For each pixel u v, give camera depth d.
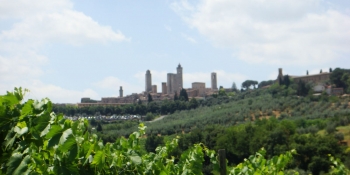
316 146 39.84
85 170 2.81
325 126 57.56
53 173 2.55
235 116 80.81
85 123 3.40
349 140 48.81
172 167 4.76
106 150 3.02
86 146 2.62
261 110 84.75
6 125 2.46
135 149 4.12
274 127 52.34
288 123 53.47
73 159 2.35
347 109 73.88
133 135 4.18
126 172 3.22
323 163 38.22
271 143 46.06
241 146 48.50
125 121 97.19
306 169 39.78
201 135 49.16
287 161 6.08
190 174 4.59
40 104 2.54
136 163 3.20
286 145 44.88
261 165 5.80
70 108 101.12
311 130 55.41
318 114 71.12
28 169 2.27
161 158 4.79
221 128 54.44
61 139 2.32
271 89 114.38
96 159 2.70
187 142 47.56
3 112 2.46
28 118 2.47
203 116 88.69
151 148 34.84
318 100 88.38
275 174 5.93
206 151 5.11
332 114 69.12
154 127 77.31
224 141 48.91
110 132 64.06
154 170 3.58
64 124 2.41
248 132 52.16
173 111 116.69
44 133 2.40
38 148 2.51
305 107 80.31
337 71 113.62
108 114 109.88
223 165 5.00
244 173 5.47
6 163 2.44
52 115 2.73
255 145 47.38
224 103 115.75
